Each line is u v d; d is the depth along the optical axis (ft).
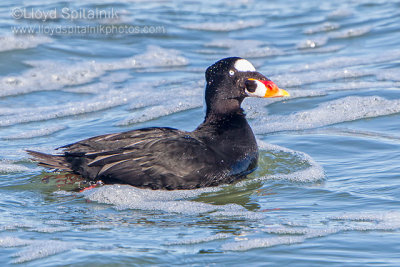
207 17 85.25
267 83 39.88
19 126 51.01
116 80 63.41
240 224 31.30
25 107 56.18
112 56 70.13
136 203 34.91
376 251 27.50
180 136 37.99
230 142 38.45
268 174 39.06
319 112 51.11
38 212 33.50
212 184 37.22
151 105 55.26
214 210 33.65
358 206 32.99
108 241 29.14
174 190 36.73
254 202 34.65
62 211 33.71
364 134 45.32
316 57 69.92
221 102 40.01
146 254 27.55
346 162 40.11
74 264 26.55
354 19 83.61
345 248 27.89
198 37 77.56
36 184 37.81
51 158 37.35
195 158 36.76
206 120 40.47
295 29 81.25
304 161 40.57
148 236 29.78
